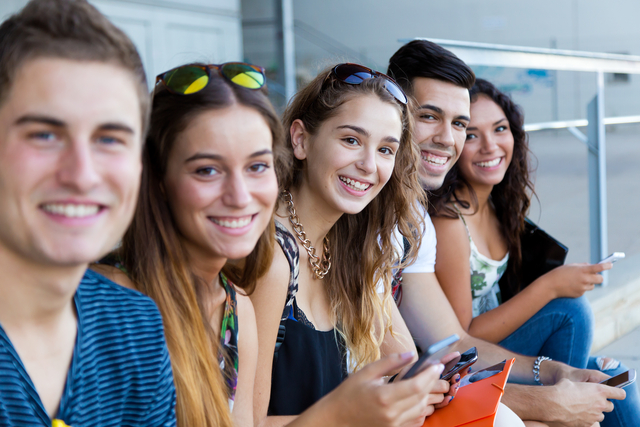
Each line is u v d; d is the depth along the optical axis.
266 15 8.51
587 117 3.29
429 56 1.85
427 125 1.86
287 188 1.49
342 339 1.58
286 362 1.43
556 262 2.18
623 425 1.77
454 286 1.97
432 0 16.77
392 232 1.67
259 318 1.33
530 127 3.05
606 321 2.96
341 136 1.41
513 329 1.95
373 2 16.92
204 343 1.03
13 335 0.70
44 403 0.72
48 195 0.61
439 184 1.92
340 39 17.23
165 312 1.00
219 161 0.97
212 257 1.08
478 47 2.31
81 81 0.60
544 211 5.05
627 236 4.31
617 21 16.48
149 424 0.84
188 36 7.75
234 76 0.97
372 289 1.59
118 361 0.80
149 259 1.01
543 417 1.58
